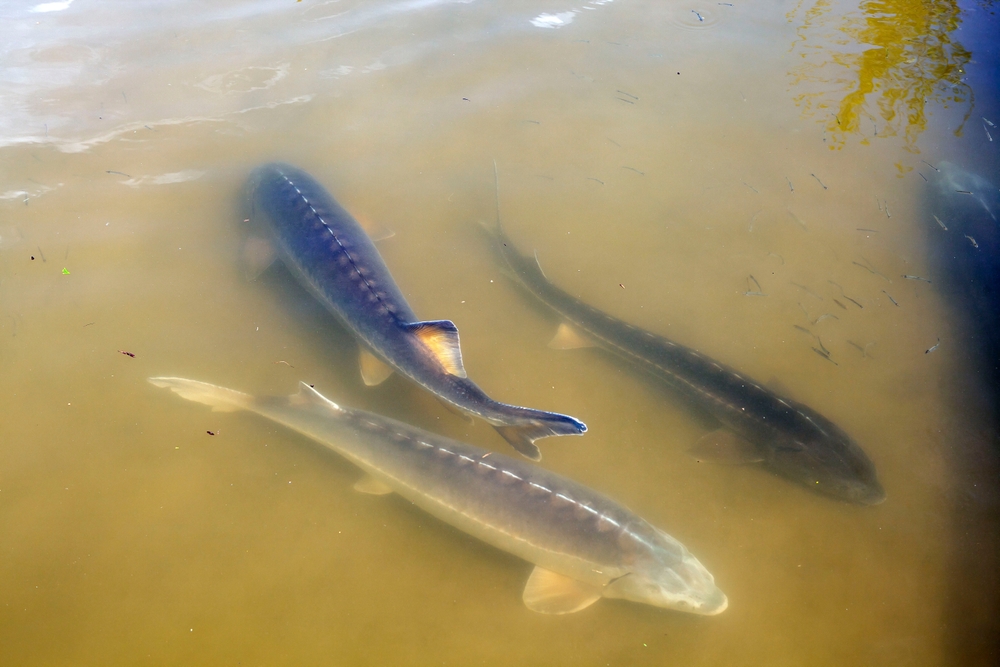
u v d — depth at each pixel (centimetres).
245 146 284
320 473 231
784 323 253
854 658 207
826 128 298
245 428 236
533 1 349
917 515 222
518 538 214
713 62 323
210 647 209
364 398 242
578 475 231
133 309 249
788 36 334
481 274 263
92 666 206
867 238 269
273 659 208
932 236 269
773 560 219
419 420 240
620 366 249
